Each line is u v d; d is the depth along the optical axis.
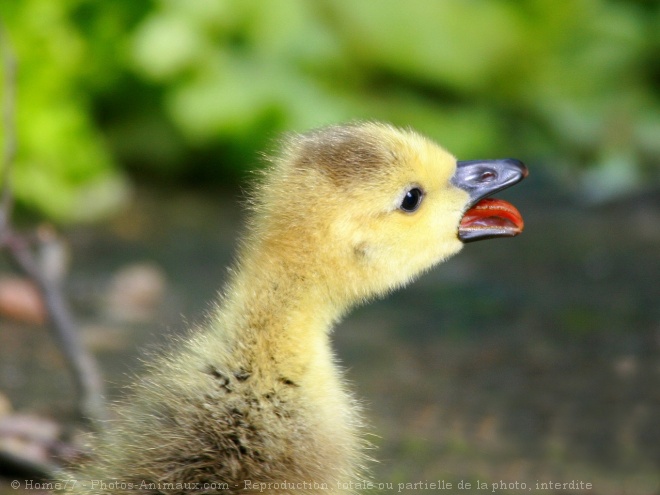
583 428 9.73
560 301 12.95
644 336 11.86
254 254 6.99
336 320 7.13
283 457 6.34
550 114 17.62
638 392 10.45
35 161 15.14
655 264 14.08
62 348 9.09
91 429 8.13
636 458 9.17
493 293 13.30
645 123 17.70
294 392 6.61
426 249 7.26
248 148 16.19
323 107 16.12
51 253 10.25
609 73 18.39
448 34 17.48
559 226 15.63
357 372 10.93
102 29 16.02
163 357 6.92
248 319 6.73
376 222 7.02
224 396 6.49
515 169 7.55
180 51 15.88
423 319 12.51
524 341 11.79
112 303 12.45
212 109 15.91
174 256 14.20
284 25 16.56
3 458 8.30
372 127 7.37
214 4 16.16
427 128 16.64
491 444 9.41
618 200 16.41
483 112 17.53
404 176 7.12
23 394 10.02
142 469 6.27
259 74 16.27
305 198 6.95
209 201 16.44
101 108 16.62
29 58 14.96
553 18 18.09
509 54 17.70
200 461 6.26
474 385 10.64
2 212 9.28
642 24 18.83
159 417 6.53
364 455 7.03
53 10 15.23
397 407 10.12
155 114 16.58
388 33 17.12
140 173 16.86
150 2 16.02
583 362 11.22
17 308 11.93
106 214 15.70
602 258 14.38
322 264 6.90
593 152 17.42
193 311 12.28
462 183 7.43
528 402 10.28
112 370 10.44
